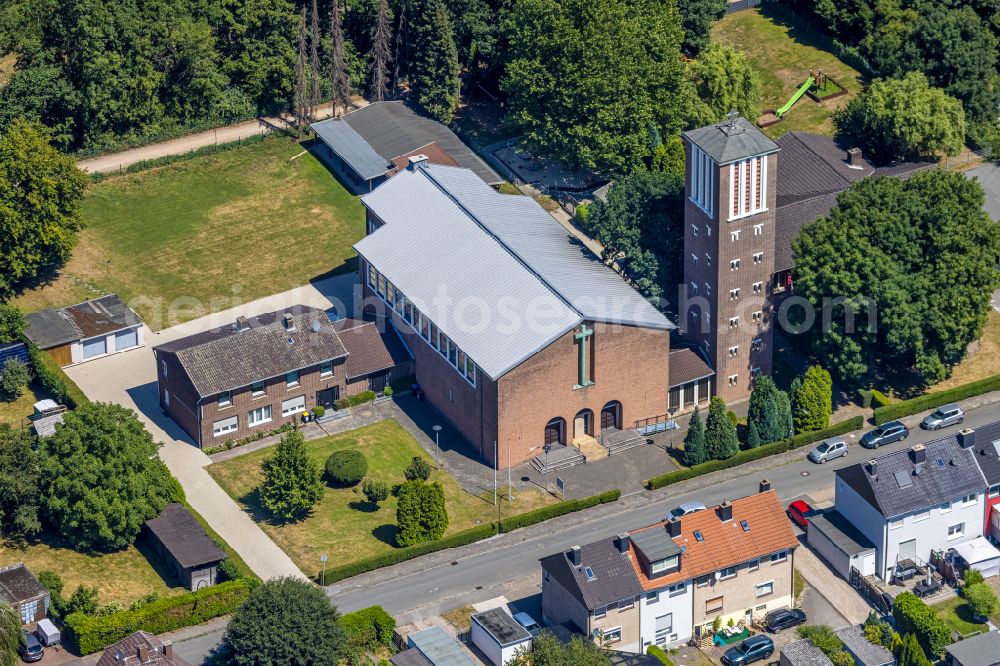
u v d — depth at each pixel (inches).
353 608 6555.1
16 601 6378.0
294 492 6904.5
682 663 6358.3
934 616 6387.8
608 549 6314.0
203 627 6451.8
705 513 6466.5
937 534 6845.5
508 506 7170.3
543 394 7342.5
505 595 6643.7
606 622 6269.7
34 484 6811.0
